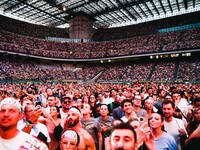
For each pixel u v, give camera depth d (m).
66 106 4.84
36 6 44.75
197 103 4.85
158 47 47.16
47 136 3.51
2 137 1.98
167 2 42.03
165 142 3.20
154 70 44.66
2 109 1.98
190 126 4.08
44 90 11.13
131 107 4.80
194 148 2.75
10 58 49.22
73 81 45.34
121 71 49.50
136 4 42.12
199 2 42.94
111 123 4.81
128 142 1.54
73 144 2.19
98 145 4.39
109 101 8.05
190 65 41.19
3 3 42.84
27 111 3.45
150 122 3.31
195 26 48.31
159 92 8.65
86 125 4.54
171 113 4.14
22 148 1.37
